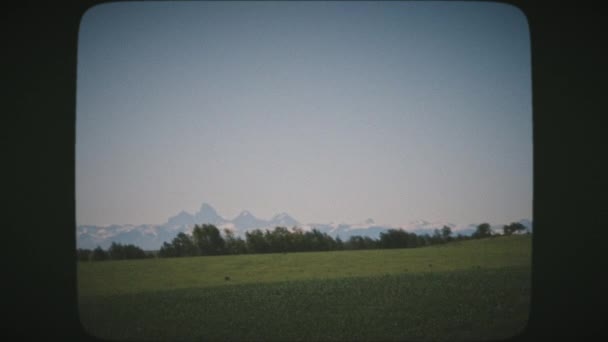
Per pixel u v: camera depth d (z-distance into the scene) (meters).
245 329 14.84
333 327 14.77
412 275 25.14
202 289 22.67
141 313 17.08
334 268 32.81
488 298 18.08
